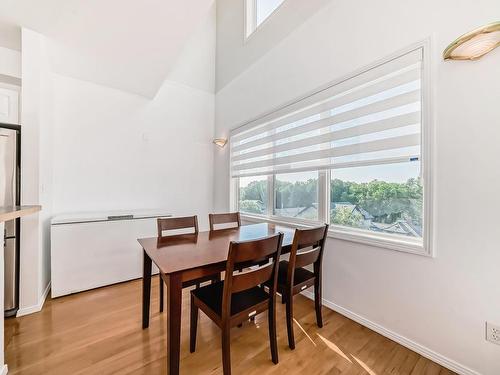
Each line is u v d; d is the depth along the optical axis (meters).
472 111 1.34
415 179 1.68
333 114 2.16
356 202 2.07
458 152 1.39
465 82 1.36
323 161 2.28
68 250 2.38
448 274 1.43
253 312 1.39
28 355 1.51
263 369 1.42
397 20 1.68
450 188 1.42
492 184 1.28
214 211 4.16
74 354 1.53
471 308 1.35
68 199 2.86
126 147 3.29
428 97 1.50
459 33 1.39
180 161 3.80
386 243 1.72
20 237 2.00
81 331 1.77
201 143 4.04
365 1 1.88
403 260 1.64
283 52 2.69
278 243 1.45
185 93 3.85
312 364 1.46
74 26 1.96
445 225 1.44
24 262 2.01
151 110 3.52
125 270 2.71
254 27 3.38
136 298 2.31
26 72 2.01
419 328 1.56
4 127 2.01
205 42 4.06
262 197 3.23
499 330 1.25
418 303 1.56
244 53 3.39
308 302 2.27
